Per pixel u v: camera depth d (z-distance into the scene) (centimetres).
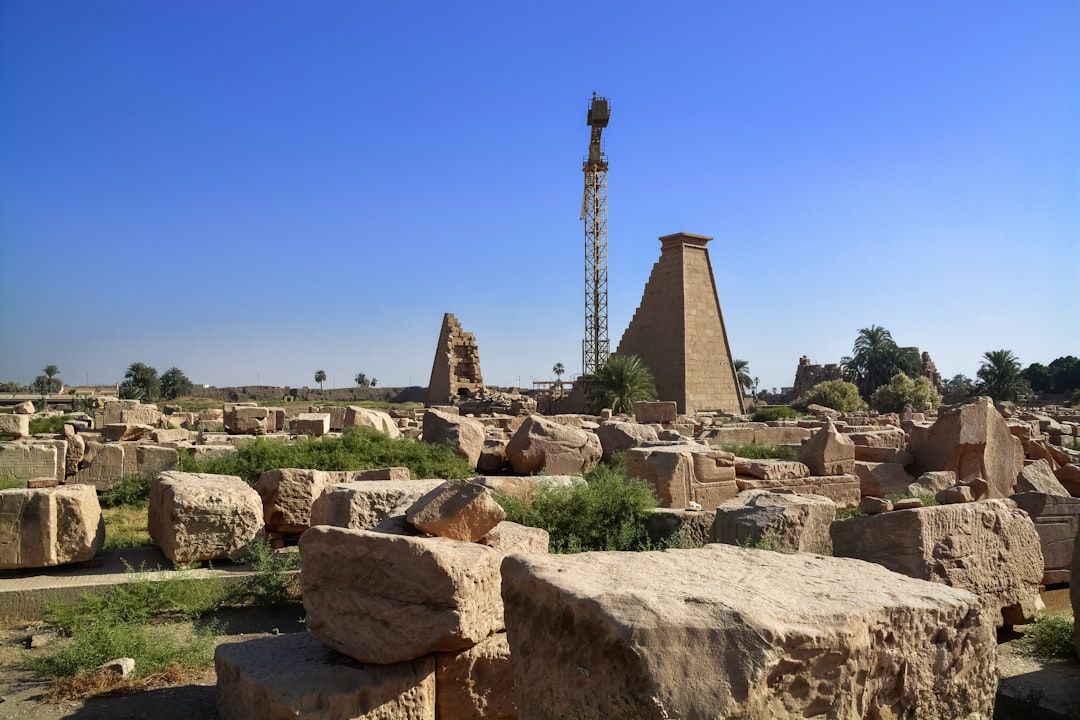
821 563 509
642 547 901
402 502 730
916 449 1667
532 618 412
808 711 366
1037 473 1137
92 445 1522
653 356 5488
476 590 518
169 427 2839
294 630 751
